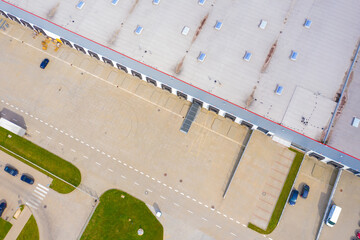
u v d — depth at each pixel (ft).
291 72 184.03
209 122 204.13
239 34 190.70
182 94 201.98
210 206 191.11
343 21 192.44
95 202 192.34
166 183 195.11
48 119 206.49
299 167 193.06
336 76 182.80
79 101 209.46
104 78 213.05
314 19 192.44
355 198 189.26
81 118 206.49
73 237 187.42
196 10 195.21
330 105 178.19
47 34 214.28
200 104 203.31
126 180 195.83
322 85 181.47
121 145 201.87
